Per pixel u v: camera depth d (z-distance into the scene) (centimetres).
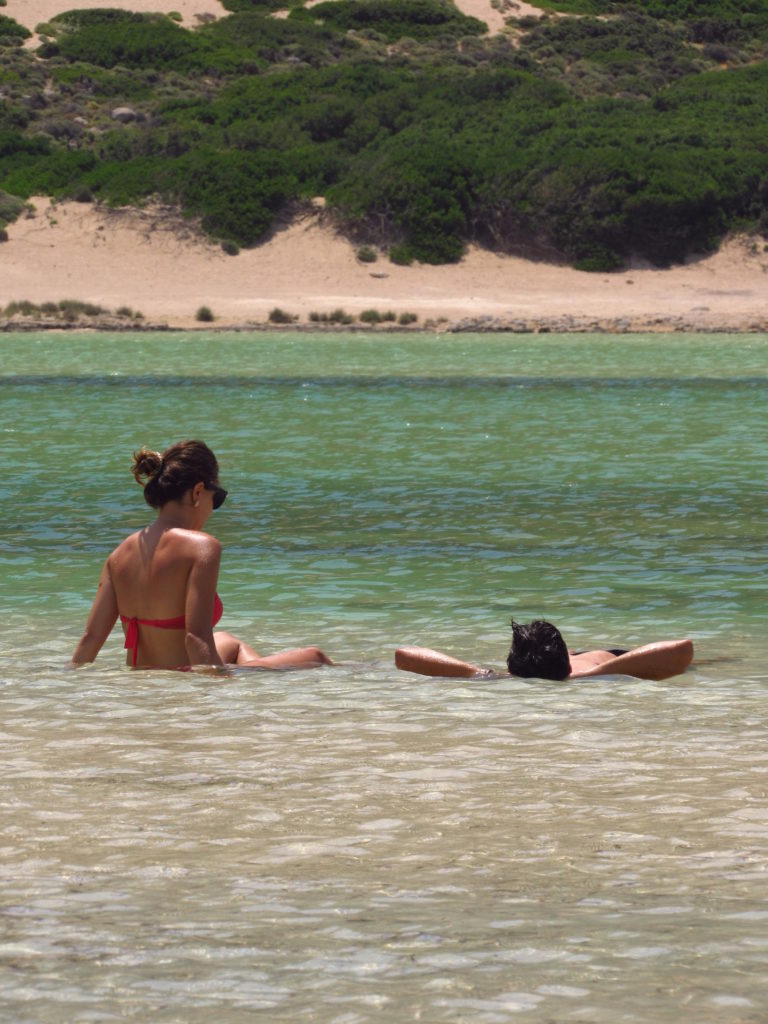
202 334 15488
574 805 1488
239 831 1390
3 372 10338
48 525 3875
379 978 1002
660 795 1529
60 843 1347
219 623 2694
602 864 1280
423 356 12269
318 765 1669
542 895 1189
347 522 3959
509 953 1048
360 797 1520
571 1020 928
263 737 1814
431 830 1395
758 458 5434
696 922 1118
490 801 1504
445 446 5891
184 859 1296
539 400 8106
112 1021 931
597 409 7550
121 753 1728
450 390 8838
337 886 1214
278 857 1303
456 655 2422
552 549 3525
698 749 1752
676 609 2820
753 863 1281
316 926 1111
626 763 1680
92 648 2250
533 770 1647
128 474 4950
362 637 2562
